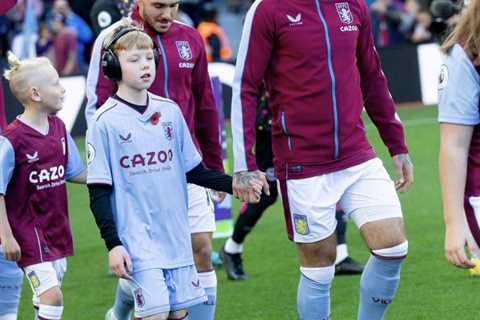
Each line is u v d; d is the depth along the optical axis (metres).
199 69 8.11
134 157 6.96
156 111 7.03
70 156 7.93
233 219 13.88
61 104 7.75
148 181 6.98
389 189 7.57
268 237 12.69
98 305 10.12
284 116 7.55
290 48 7.45
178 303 7.07
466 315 9.00
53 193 7.75
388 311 9.27
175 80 7.90
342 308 9.40
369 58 7.81
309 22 7.44
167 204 7.03
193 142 7.70
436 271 10.51
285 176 7.62
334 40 7.45
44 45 22.22
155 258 6.96
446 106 5.99
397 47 21.92
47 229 7.73
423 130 19.47
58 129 7.86
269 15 7.44
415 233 12.31
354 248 11.84
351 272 10.59
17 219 7.67
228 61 20.23
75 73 21.20
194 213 7.85
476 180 6.16
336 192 7.54
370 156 7.61
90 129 6.93
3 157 7.54
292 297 9.94
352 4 7.61
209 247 7.93
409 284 10.09
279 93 7.57
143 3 7.79
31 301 10.43
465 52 5.93
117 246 6.82
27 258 7.66
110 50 6.96
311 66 7.44
